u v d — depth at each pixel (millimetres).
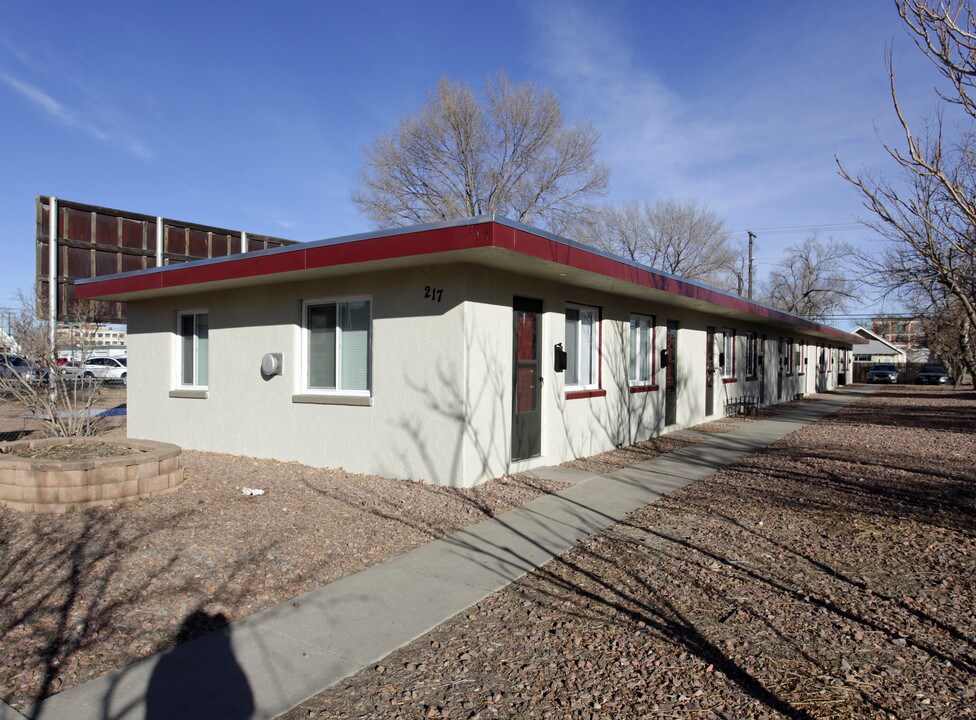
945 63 4039
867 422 16312
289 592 4633
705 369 15680
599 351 10664
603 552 5543
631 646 3834
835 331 28016
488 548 5645
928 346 41188
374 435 8422
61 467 6320
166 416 11430
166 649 3789
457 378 7645
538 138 30188
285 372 9461
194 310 11008
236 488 7551
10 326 12273
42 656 3662
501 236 6508
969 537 5844
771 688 3369
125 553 5207
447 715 3156
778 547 5625
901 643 3844
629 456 10461
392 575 4996
